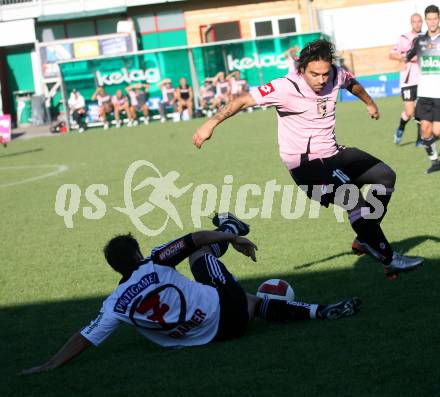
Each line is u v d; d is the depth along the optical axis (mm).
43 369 10391
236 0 69875
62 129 60500
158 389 9312
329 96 12188
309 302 12430
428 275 13148
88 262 17047
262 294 11688
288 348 10250
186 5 69938
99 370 10219
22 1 68750
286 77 12102
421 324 10656
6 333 12453
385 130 36781
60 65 59906
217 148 36938
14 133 63156
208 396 8922
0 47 70500
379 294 12391
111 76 60406
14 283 15789
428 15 23562
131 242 10672
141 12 69875
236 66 60625
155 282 10469
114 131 55188
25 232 21438
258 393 8844
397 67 68062
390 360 9445
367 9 68375
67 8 68562
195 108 60469
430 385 8641
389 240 15984
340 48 68750
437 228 16594
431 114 23547
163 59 60281
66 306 13750
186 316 10594
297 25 69938
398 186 22047
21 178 33406
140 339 11539
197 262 11086
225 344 10734
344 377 9062
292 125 12297
